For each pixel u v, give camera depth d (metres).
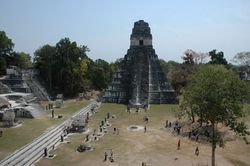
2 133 60.72
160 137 63.56
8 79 102.31
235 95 45.62
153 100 105.12
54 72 121.19
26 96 90.31
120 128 70.94
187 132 66.94
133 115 85.00
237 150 55.88
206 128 67.44
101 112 89.56
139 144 58.44
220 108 44.78
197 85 49.78
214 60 136.88
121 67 111.56
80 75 124.19
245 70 151.38
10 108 76.12
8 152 49.69
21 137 58.59
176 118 80.06
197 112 49.00
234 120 46.03
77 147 55.72
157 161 49.47
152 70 109.06
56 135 62.41
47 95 112.00
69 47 122.12
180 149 55.78
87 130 68.88
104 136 63.91
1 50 124.25
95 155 51.75
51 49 122.12
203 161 49.66
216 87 45.94
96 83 146.62
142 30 113.38
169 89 107.62
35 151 51.84
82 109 92.50
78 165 47.00
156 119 80.06
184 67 137.62
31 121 73.00
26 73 114.81
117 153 53.03
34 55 125.06
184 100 68.38
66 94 122.44
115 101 107.62
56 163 47.59
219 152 54.50
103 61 159.75
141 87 103.56
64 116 81.06
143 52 112.06
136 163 48.41
